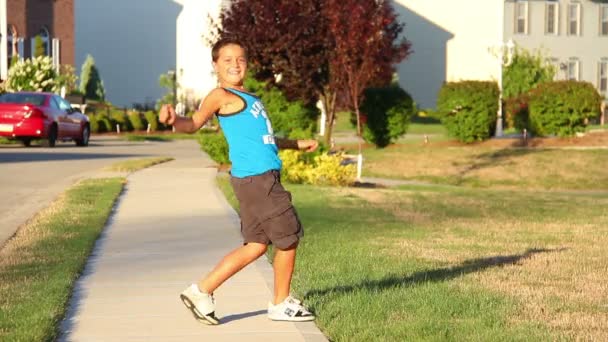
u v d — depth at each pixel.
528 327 14.05
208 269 18.88
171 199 31.53
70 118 63.34
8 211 28.98
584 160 53.50
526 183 49.66
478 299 15.91
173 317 14.81
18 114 59.09
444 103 62.00
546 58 95.12
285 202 14.16
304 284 17.20
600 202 36.09
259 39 53.75
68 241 21.95
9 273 17.97
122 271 18.69
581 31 104.81
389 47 52.38
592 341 13.30
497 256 21.25
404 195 35.84
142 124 90.31
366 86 53.00
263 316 14.92
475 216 30.03
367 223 27.28
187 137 85.62
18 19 97.06
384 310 14.98
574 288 17.33
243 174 14.13
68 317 14.80
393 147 62.16
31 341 12.91
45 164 46.69
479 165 53.25
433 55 112.38
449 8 112.12
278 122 56.78
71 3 101.88
